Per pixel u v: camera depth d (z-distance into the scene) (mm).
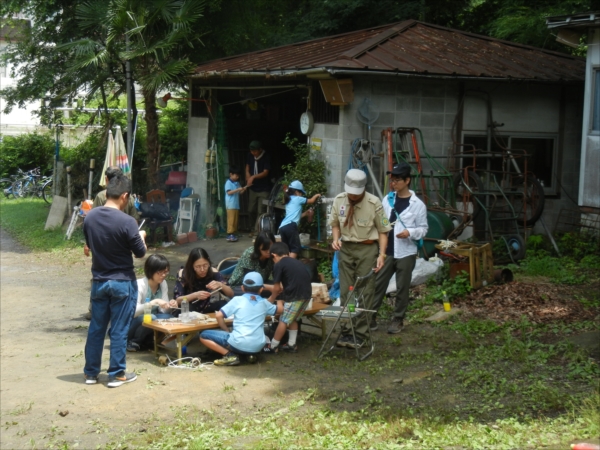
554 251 12688
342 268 8188
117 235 6965
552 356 7715
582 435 5379
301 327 9266
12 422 6336
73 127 28062
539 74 13070
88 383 7266
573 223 13797
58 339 9492
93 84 18500
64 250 16469
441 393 6797
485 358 7707
